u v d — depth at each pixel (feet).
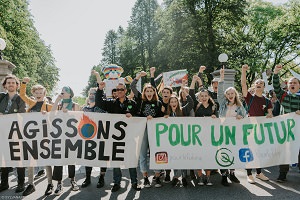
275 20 95.25
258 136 17.72
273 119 17.93
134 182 17.40
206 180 18.19
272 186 17.42
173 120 17.63
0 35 64.23
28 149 17.16
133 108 18.12
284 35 93.71
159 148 17.42
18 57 80.38
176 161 17.35
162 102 19.22
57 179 16.90
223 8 85.92
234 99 18.44
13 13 74.18
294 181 18.44
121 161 17.30
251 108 18.93
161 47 94.99
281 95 19.16
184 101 20.59
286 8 99.76
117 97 18.57
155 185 17.70
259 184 17.89
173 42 88.33
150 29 125.90
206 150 17.48
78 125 17.35
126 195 16.35
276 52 99.25
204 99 18.47
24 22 79.00
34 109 17.87
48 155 17.11
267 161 17.57
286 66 103.50
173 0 97.09
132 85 18.30
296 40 94.53
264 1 105.40
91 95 19.67
